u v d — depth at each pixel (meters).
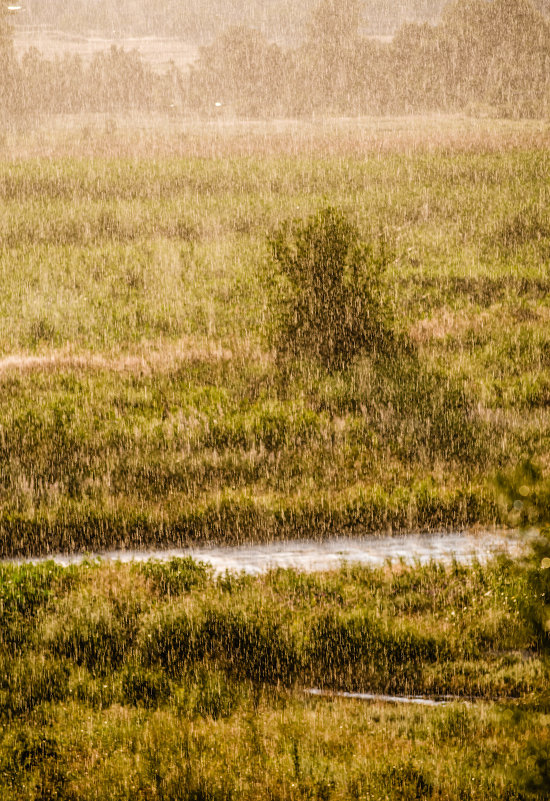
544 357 78.25
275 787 24.17
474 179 172.62
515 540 47.00
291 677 34.38
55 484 54.50
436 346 81.75
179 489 55.59
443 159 190.88
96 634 36.50
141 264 118.12
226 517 51.28
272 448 60.97
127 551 48.97
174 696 31.81
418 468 57.81
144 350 83.19
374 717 30.30
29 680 32.59
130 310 97.31
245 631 36.72
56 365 77.81
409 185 167.88
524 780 23.67
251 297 102.25
